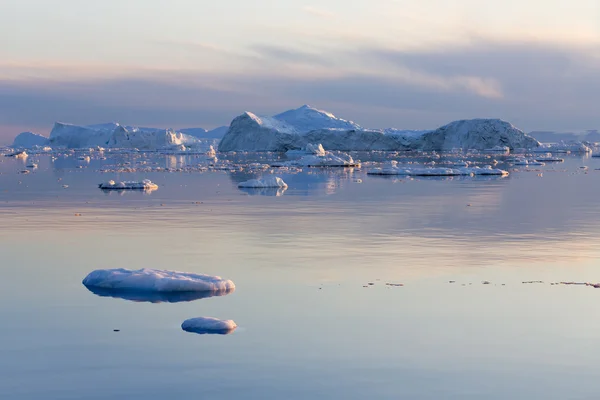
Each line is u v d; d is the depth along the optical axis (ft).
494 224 90.33
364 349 40.50
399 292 52.85
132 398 34.19
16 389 35.22
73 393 34.76
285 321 45.65
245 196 134.21
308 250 70.33
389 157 410.11
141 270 56.13
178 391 34.96
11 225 90.12
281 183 158.10
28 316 46.91
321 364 38.34
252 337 42.55
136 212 105.40
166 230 84.99
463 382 36.11
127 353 39.96
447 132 569.64
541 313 47.32
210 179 194.49
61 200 125.70
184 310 48.26
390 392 34.94
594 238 78.02
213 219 95.96
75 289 54.08
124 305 49.52
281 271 60.08
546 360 38.93
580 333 43.19
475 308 48.52
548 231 83.51
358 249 70.79
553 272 59.82
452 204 117.08
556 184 168.45
